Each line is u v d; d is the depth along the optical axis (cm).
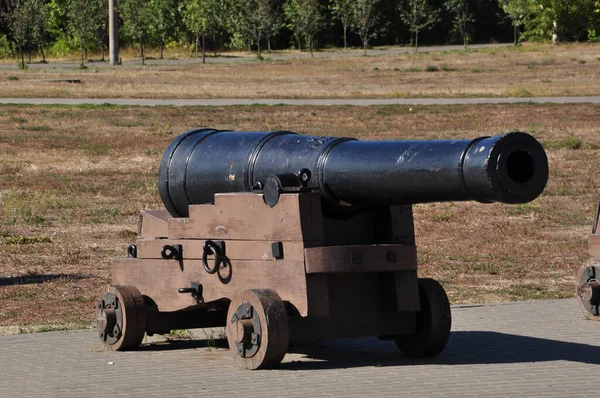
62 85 7794
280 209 1243
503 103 6469
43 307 1788
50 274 2120
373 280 1302
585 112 5997
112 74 9269
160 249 1393
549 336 1493
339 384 1173
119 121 5584
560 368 1261
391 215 1276
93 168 4044
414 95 7125
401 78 8819
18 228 2752
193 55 13700
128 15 12219
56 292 1928
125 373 1255
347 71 9700
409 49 14675
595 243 1648
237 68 10331
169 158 1405
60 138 4931
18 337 1510
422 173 1102
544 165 1061
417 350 1338
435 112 6012
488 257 2353
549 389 1140
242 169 1306
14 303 1819
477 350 1392
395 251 1259
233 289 1302
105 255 2366
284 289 1245
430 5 16100
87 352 1398
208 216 1328
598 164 4162
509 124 5481
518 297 1892
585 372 1236
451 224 2884
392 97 7038
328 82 8462
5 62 12569
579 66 9638
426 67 9944
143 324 1393
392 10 16088
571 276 2131
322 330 1273
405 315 1324
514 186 1045
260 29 13475
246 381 1195
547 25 14012
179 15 14362
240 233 1290
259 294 1242
